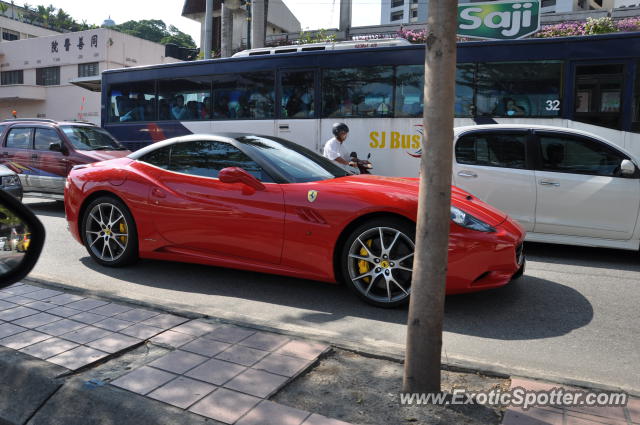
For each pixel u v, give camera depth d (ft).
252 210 14.88
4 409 8.49
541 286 16.52
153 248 16.75
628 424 7.63
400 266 13.64
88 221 18.10
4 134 33.60
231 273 17.66
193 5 102.32
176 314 11.80
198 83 36.86
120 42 119.96
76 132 32.65
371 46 32.58
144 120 39.29
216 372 8.91
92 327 10.93
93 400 8.12
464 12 51.52
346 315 13.55
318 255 14.23
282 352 9.77
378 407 8.02
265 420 7.49
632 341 12.03
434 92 7.79
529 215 20.93
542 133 21.04
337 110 32.32
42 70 127.03
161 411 7.68
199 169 16.31
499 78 28.81
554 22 61.36
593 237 20.08
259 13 55.57
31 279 14.43
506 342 11.91
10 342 10.09
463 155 22.22
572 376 10.18
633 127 26.55
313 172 15.98
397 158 31.04
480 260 13.08
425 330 8.20
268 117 34.32
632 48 26.53
